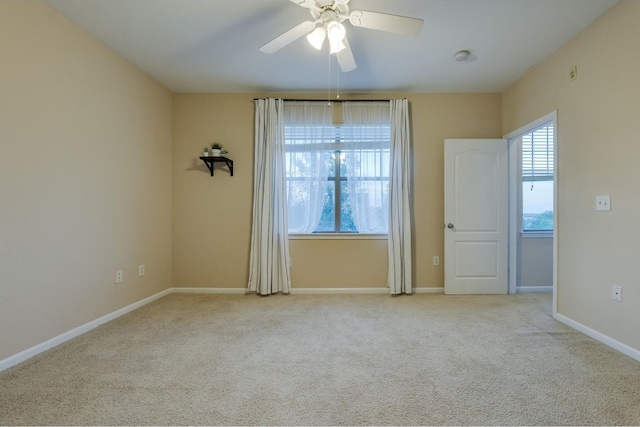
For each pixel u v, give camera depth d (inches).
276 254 144.3
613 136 86.5
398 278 142.1
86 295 99.5
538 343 89.4
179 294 145.0
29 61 80.9
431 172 148.4
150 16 91.8
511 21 93.6
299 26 78.9
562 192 106.2
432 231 148.2
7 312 75.9
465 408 59.7
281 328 102.2
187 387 67.3
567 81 104.3
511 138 140.8
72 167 94.1
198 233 148.8
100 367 75.9
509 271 146.1
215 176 148.5
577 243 99.7
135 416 57.6
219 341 91.6
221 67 123.9
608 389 65.9
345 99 149.3
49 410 59.2
